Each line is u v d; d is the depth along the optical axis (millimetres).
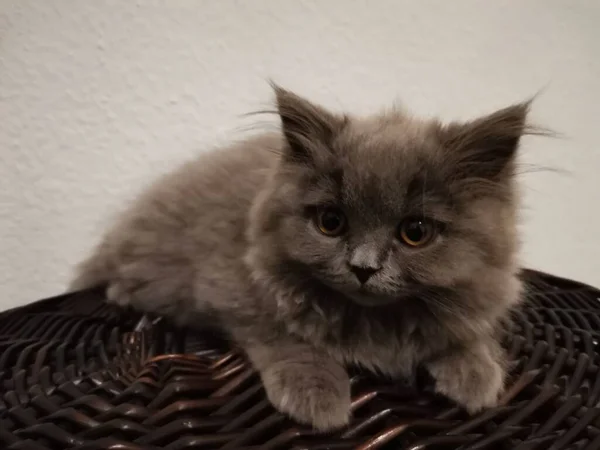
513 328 251
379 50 402
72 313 270
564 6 420
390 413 188
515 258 225
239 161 280
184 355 225
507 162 215
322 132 214
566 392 204
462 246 201
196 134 382
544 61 427
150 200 287
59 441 167
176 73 372
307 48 390
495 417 193
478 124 206
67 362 224
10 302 369
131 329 262
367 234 198
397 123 226
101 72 360
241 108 385
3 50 341
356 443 177
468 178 206
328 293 215
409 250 198
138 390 187
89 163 368
